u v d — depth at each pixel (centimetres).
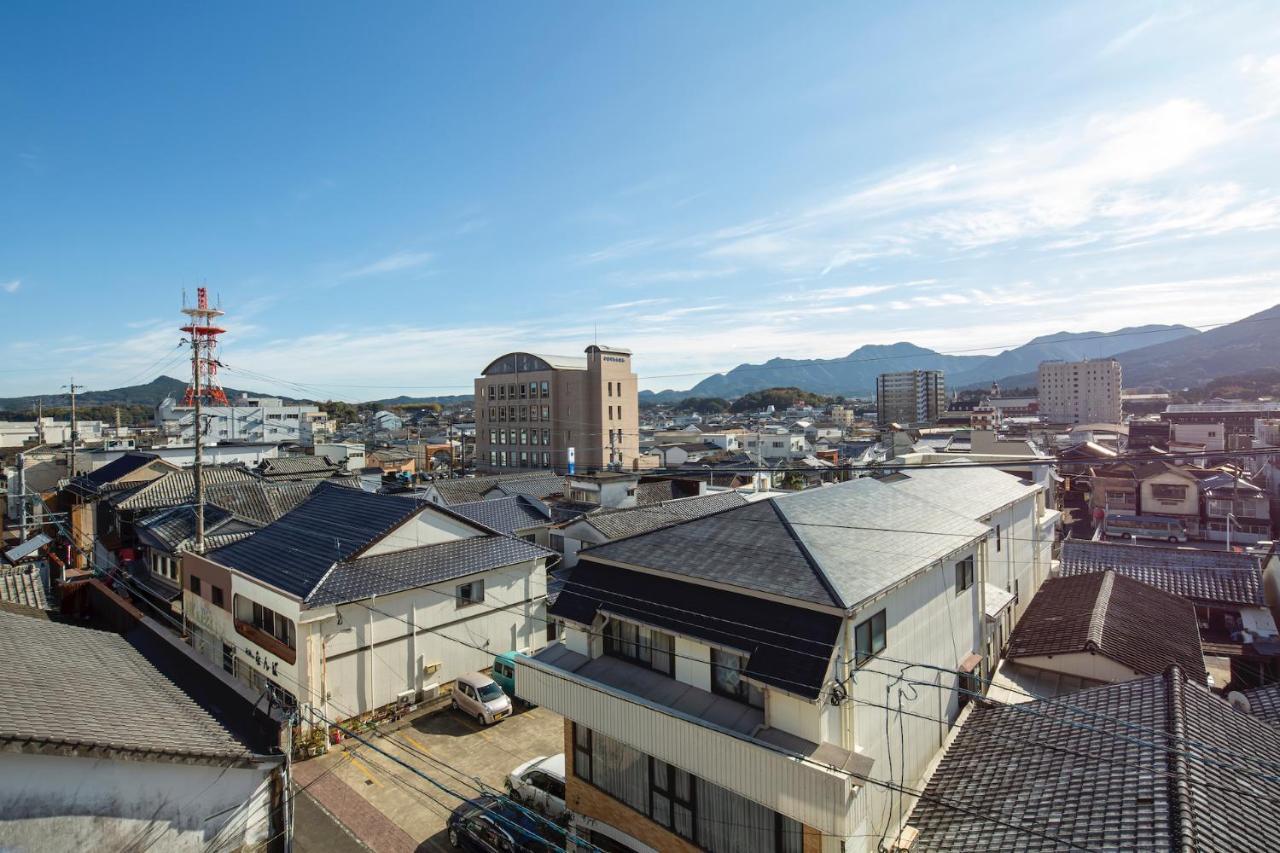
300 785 1577
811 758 966
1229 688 1964
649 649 1291
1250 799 928
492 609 2205
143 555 2939
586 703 1232
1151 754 1016
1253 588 2173
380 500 2272
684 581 1238
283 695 1803
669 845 1168
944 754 1289
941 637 1468
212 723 1006
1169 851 802
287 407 10525
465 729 1853
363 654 1864
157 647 1981
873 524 1488
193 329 2764
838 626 1020
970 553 1641
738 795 1073
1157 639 1777
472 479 4362
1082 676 1686
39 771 719
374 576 1928
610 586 1339
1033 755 1152
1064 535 4350
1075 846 832
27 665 948
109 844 778
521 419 7744
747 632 1090
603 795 1274
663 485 4247
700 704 1152
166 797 841
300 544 2119
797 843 1009
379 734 1820
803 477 5728
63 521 3562
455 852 1343
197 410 2366
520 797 1459
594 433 7288
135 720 880
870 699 1159
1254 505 4200
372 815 1463
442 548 2161
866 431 11681
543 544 3181
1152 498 4578
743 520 1397
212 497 3084
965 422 11625
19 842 699
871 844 1137
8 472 4075
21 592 1850
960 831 1034
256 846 958
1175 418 7381
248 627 1958
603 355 7325
